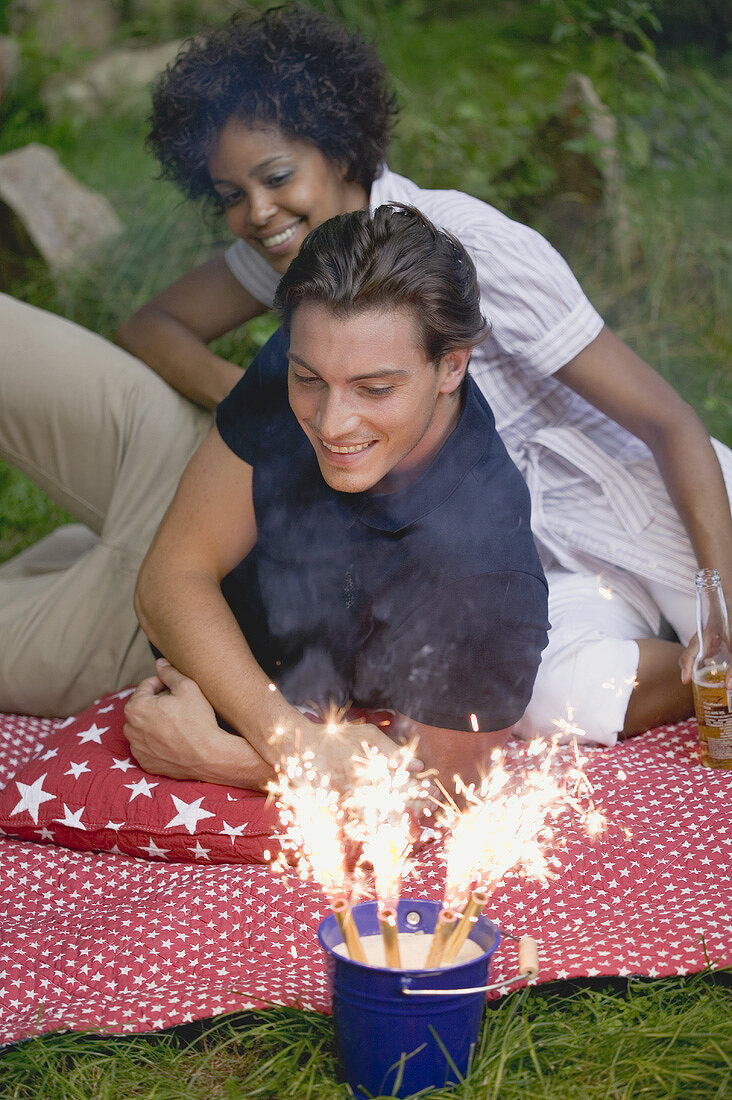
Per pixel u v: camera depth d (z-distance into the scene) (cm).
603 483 243
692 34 555
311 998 158
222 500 198
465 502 182
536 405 246
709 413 385
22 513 365
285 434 192
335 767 186
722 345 409
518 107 483
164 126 245
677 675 235
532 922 174
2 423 267
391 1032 135
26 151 457
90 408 259
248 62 233
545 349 228
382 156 246
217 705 195
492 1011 153
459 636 182
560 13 448
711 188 463
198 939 173
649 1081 144
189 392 268
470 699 185
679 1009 156
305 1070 146
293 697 206
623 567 242
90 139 573
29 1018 159
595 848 189
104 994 165
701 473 224
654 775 215
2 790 210
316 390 161
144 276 431
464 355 169
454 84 523
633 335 412
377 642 191
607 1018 154
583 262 430
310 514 190
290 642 201
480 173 439
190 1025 158
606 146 426
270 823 192
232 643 196
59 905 189
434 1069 137
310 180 241
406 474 181
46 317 268
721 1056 143
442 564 181
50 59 629
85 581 248
